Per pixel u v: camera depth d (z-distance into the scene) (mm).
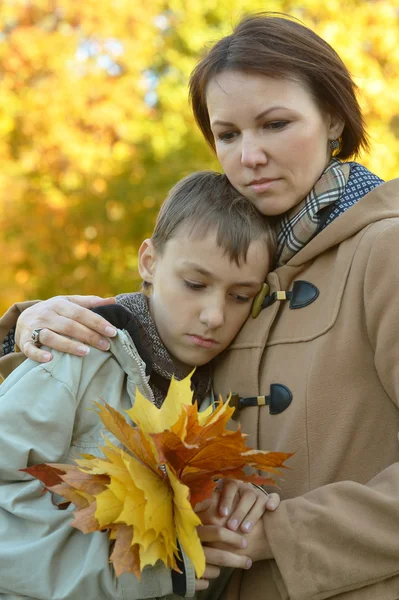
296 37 1617
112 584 1351
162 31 7113
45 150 6812
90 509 1240
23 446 1428
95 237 6848
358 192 1632
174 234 1646
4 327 1837
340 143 1776
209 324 1596
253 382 1605
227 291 1622
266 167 1603
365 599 1354
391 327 1422
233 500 1444
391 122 5883
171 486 1272
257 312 1658
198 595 1560
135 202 6668
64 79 6816
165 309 1646
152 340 1668
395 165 5453
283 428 1517
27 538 1393
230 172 1660
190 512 1188
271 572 1465
